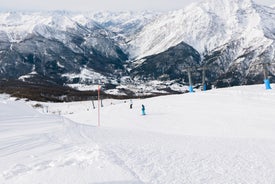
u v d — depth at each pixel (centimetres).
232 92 4525
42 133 1439
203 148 1070
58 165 770
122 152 916
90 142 1166
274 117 2611
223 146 1123
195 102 4284
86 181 652
